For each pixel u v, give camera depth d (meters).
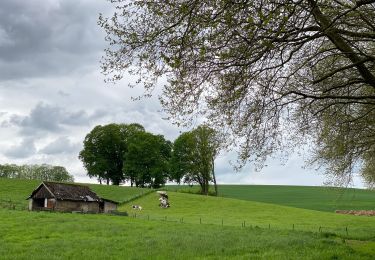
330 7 15.14
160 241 30.84
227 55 13.59
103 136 126.75
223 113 15.85
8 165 153.62
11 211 56.62
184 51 13.30
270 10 12.34
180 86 14.39
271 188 156.00
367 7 18.80
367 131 29.06
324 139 27.28
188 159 114.56
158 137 127.88
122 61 13.82
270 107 17.45
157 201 97.62
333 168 36.16
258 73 15.12
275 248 26.88
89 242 30.47
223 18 12.53
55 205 78.69
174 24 12.86
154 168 121.69
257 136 17.66
